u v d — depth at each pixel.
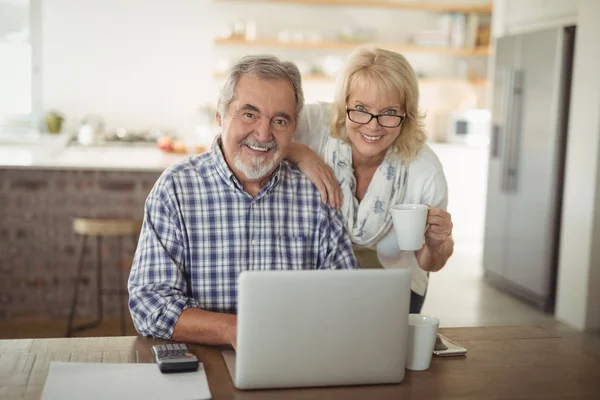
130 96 6.58
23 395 1.38
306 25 6.83
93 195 4.20
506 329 1.95
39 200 4.17
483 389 1.52
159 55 6.58
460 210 6.76
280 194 1.97
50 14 6.36
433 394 1.48
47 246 4.23
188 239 1.89
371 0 6.80
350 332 1.47
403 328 1.51
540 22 4.92
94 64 6.49
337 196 2.03
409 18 7.00
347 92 1.99
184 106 6.68
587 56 4.25
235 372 1.49
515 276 5.04
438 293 5.13
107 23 6.46
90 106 6.53
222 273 1.91
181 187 1.90
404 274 1.48
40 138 6.05
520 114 4.90
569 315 4.45
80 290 4.31
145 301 1.76
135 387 1.42
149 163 4.47
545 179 4.63
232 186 1.90
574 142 4.37
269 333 1.43
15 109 6.41
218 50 6.66
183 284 1.83
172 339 1.72
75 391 1.38
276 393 1.44
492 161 5.30
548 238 4.64
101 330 4.10
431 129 7.16
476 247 6.62
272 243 1.94
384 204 2.11
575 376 1.61
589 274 4.26
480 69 7.18
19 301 4.27
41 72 6.42
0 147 5.68
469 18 6.98
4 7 6.29
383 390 1.49
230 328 1.66
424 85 7.20
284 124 1.84
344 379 1.49
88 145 5.68
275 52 6.83
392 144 2.08
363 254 2.23
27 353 1.60
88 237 4.27
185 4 6.56
